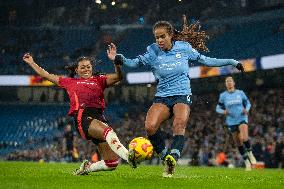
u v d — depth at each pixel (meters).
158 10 74.19
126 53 71.56
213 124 53.34
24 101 71.81
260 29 64.88
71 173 14.09
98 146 12.36
